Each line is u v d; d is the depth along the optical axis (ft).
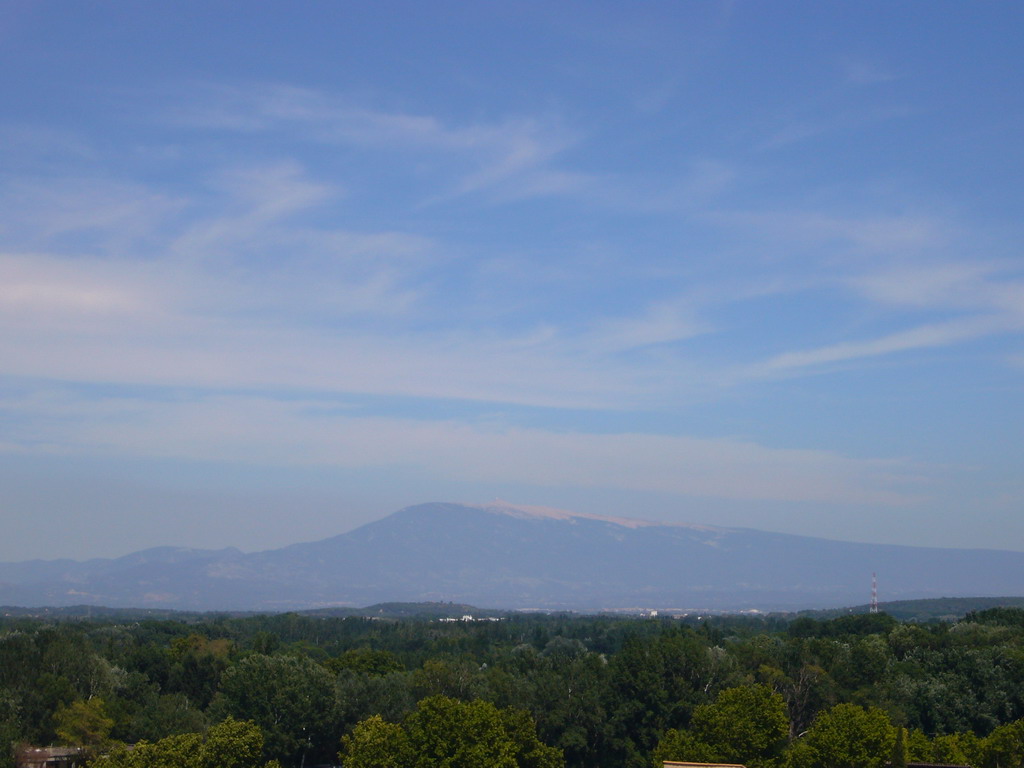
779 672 584.81
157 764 411.13
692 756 448.24
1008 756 432.66
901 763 405.18
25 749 453.17
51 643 547.08
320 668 577.84
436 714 444.55
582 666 603.26
